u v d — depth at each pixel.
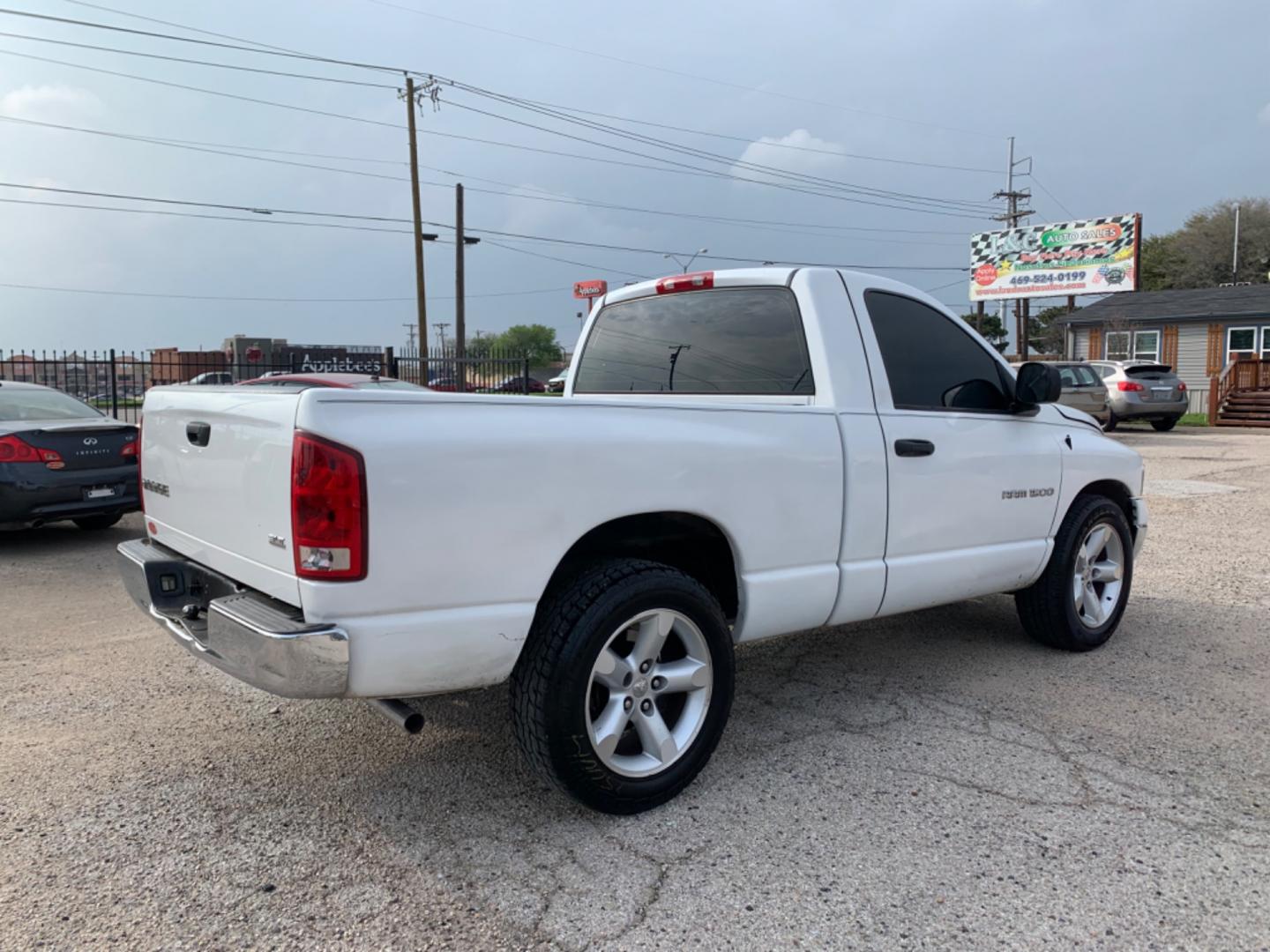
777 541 3.32
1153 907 2.47
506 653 2.71
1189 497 10.39
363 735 3.65
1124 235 33.31
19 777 3.27
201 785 3.21
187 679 4.32
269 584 2.65
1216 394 23.16
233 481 2.80
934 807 3.04
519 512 2.68
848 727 3.74
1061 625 4.59
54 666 4.51
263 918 2.43
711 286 4.07
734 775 3.29
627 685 2.96
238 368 18.31
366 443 2.44
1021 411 4.25
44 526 8.80
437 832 2.88
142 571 3.29
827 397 3.59
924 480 3.80
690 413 3.12
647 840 2.83
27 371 14.34
